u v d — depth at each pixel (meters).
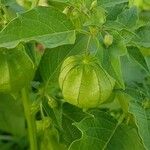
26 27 0.14
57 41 0.14
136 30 0.16
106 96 0.16
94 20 0.15
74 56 0.16
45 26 0.14
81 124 0.16
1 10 0.17
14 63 0.16
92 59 0.16
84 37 0.17
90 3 0.16
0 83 0.16
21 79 0.16
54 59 0.17
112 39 0.14
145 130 0.15
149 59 0.17
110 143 0.17
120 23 0.15
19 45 0.16
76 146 0.16
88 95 0.15
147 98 0.17
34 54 0.17
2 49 0.16
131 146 0.17
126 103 0.17
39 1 0.16
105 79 0.15
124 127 0.17
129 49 0.16
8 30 0.14
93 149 0.16
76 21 0.16
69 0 0.15
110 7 0.17
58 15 0.14
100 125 0.17
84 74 0.15
